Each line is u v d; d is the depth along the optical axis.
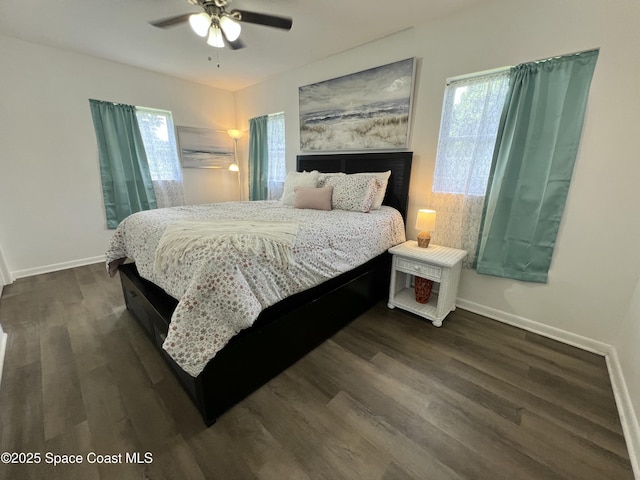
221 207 2.50
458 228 2.34
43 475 1.05
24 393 1.42
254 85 3.92
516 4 1.82
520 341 1.94
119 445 1.17
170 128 3.80
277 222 1.77
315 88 3.05
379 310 2.36
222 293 1.18
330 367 1.66
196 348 1.14
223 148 4.36
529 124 1.85
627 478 1.08
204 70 3.39
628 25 1.50
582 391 1.50
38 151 2.84
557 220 1.84
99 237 3.35
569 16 1.65
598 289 1.77
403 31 2.36
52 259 3.07
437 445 1.19
